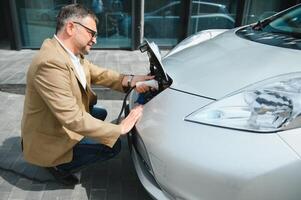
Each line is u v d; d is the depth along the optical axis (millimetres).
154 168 1635
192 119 1514
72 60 1823
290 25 2432
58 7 5762
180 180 1504
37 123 1883
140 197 2078
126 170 2354
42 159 1957
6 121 3102
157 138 1595
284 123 1383
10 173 2273
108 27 5930
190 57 2105
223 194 1407
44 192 2088
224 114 1476
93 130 1731
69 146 1908
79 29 1736
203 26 6277
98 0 5738
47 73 1657
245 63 1767
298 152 1321
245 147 1375
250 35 2354
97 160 2074
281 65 1678
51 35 5930
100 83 2279
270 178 1329
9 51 5773
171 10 6070
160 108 1685
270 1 6191
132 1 5695
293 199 1353
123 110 2174
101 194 2092
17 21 5664
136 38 5957
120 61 5164
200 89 1637
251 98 1487
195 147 1454
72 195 2070
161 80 1819
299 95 1444
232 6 6188
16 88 3830
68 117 1702
